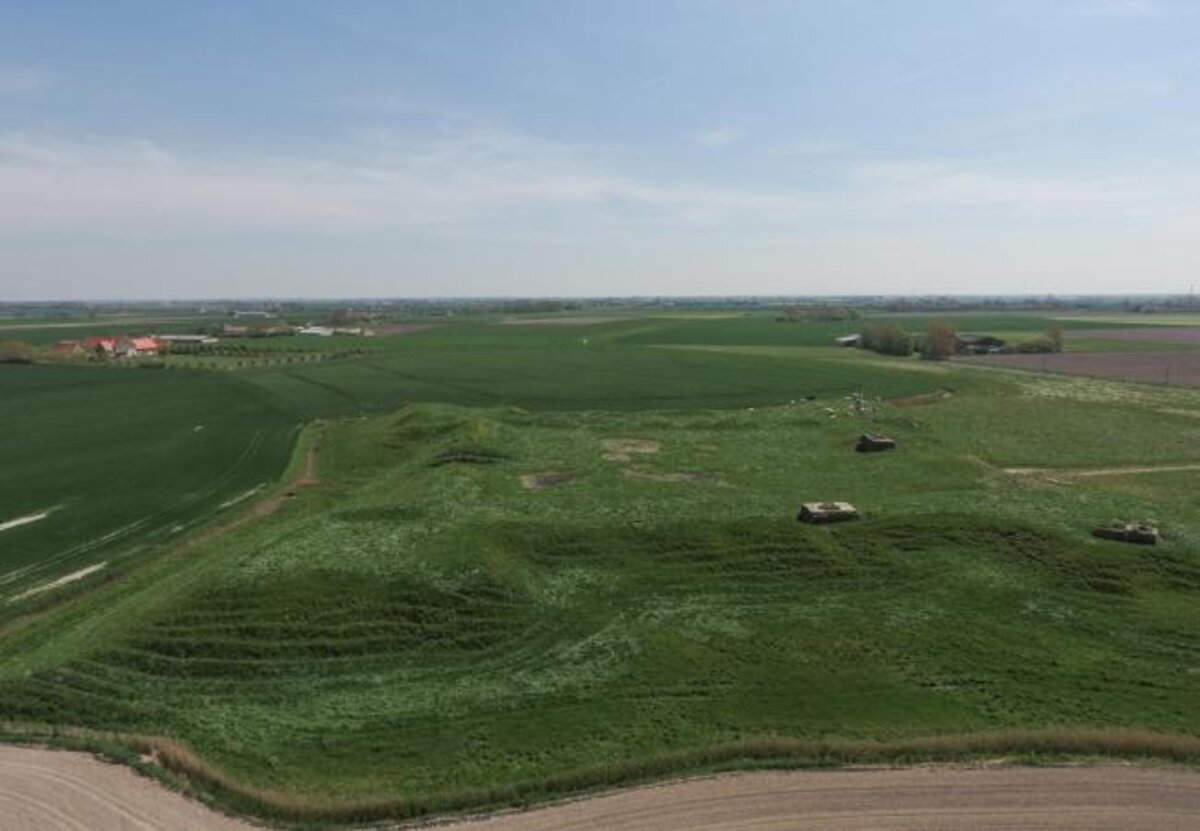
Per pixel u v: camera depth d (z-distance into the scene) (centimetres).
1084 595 4091
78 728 3033
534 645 3666
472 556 4222
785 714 3111
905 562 4409
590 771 2688
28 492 6303
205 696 3262
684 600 4066
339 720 3070
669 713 3117
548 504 5219
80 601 4175
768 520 4809
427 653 3606
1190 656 3547
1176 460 7362
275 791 2611
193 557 4797
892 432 8075
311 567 4069
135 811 2498
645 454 7000
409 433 7850
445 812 2522
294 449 7838
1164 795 2566
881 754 2800
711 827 2419
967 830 2386
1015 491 5753
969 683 3338
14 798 2553
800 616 3897
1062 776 2669
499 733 2983
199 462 7300
